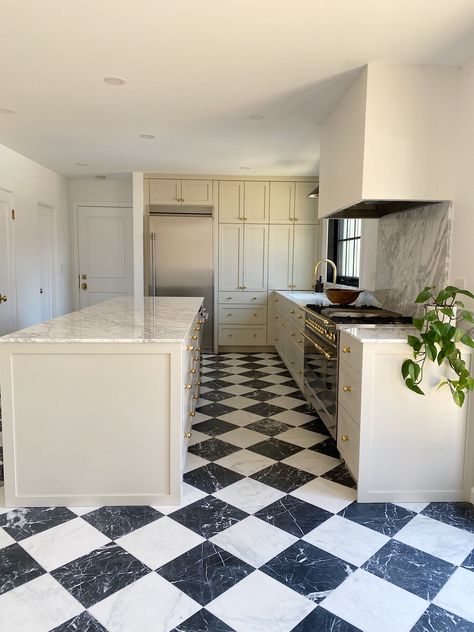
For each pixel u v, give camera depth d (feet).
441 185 8.62
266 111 10.99
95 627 5.02
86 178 20.61
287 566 6.05
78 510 7.39
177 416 7.36
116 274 21.50
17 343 7.12
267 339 20.24
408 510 7.53
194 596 5.49
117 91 9.77
